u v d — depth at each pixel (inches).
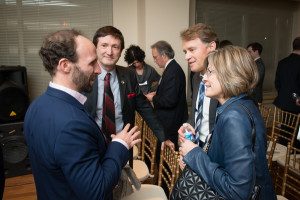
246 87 33.1
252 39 174.6
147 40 129.0
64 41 28.9
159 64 94.2
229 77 32.5
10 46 129.8
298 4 182.9
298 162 69.1
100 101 54.3
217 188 31.2
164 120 88.4
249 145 29.5
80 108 30.6
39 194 31.8
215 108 49.8
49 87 31.0
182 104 90.0
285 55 189.2
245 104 32.9
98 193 27.3
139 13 137.3
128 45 143.9
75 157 26.4
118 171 31.0
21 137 85.6
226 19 162.4
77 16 132.7
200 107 53.4
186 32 50.6
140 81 126.4
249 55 33.4
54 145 26.5
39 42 130.9
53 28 131.0
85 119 29.1
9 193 73.4
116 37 51.3
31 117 30.0
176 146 92.7
